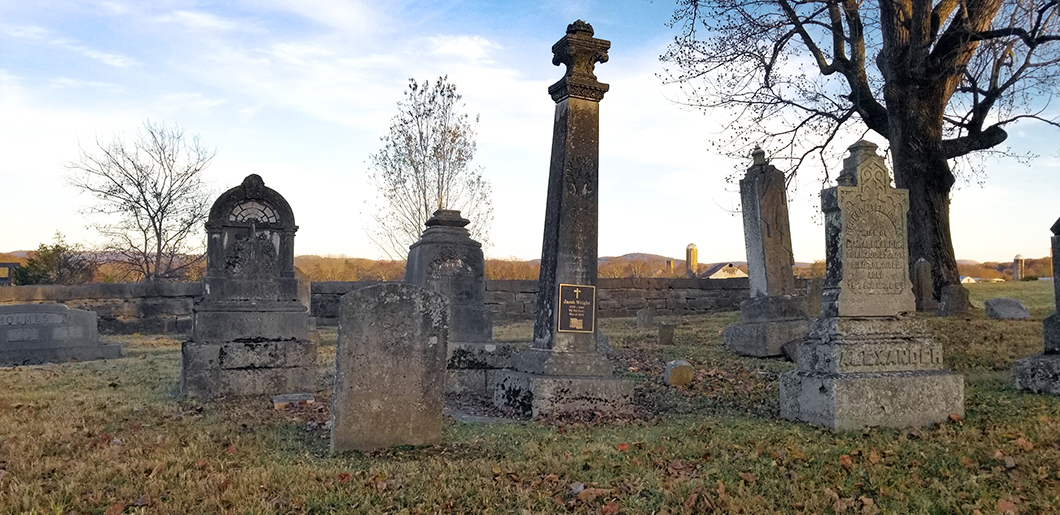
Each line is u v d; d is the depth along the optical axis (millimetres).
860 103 20078
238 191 10766
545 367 8836
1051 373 8953
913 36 17609
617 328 19266
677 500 5270
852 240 8031
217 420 8078
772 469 5945
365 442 6672
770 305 13820
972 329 14359
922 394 7680
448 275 11602
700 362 12938
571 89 9242
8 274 37906
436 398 6969
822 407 7609
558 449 6680
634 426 7996
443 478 5711
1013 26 16844
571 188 9180
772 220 14266
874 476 5730
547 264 9320
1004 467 5828
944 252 18859
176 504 5109
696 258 48781
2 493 5211
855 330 7855
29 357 14750
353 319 6672
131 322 20188
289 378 10578
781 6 19781
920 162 18688
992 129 18719
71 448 6652
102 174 32969
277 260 10906
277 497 5301
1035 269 54656
